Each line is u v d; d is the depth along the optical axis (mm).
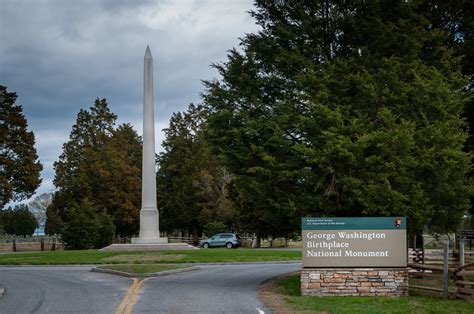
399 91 19609
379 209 18500
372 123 19016
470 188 19859
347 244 17891
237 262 33938
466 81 21781
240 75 22016
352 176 18875
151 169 45094
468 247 34719
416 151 19172
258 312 13977
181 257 35812
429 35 21406
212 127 21641
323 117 18734
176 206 73875
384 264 17781
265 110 21172
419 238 28594
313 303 15617
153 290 19156
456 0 24781
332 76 19953
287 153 20359
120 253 38875
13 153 60750
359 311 14055
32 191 61406
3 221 113062
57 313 14250
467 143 25438
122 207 69625
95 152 74125
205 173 69688
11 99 61000
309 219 18031
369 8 21031
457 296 16625
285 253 39188
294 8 21609
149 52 44750
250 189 21047
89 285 21344
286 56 20672
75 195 72688
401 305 15273
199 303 15703
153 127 45094
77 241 55906
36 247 65188
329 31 21016
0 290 19078
